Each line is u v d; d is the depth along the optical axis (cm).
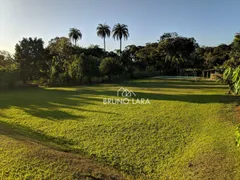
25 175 515
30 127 928
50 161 583
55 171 537
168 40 5431
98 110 1189
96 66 3112
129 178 557
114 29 5188
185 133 818
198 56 5722
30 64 2669
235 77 245
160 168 598
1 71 2239
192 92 1830
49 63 3003
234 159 594
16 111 1205
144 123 938
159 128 877
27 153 622
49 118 1049
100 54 4931
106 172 569
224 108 1140
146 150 695
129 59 5188
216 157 611
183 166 593
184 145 720
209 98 1464
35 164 563
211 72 3931
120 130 862
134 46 6100
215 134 780
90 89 2203
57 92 2005
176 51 5406
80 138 798
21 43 2650
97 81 3091
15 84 2356
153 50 5638
